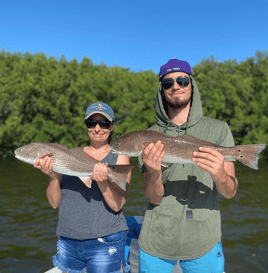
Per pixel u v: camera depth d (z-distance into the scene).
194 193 2.21
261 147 2.08
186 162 2.16
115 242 2.32
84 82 29.88
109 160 2.52
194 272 2.17
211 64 33.16
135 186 13.52
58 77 29.67
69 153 2.43
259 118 27.98
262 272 5.30
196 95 2.39
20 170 17.98
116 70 34.00
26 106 29.33
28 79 29.69
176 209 2.20
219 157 1.93
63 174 2.56
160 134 2.25
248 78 30.48
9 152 27.45
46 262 5.75
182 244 2.16
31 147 2.41
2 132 26.70
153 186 2.18
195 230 2.15
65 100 28.28
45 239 7.05
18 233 7.46
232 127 28.16
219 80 30.03
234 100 28.22
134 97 30.45
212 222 2.17
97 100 29.50
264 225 8.24
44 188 13.12
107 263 2.26
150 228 2.28
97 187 2.41
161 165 2.20
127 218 3.42
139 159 2.37
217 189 2.14
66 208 2.38
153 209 2.32
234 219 8.82
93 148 2.64
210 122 2.37
